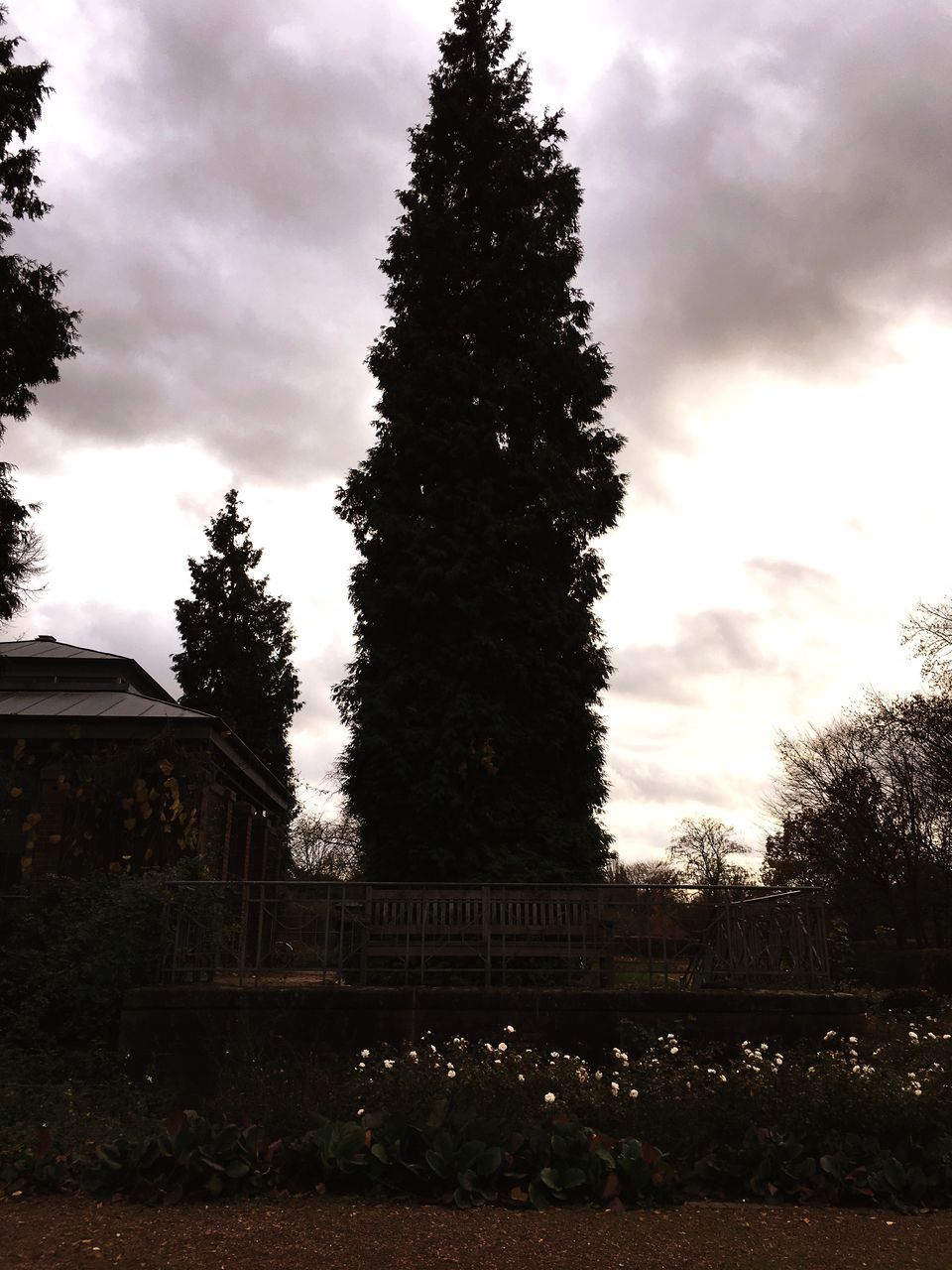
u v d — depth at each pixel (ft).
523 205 59.57
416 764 50.21
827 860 120.16
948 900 115.75
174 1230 16.71
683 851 193.06
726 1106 21.04
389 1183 18.80
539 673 51.70
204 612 111.45
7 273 51.06
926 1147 20.12
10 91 53.47
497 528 52.19
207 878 40.88
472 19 63.05
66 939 34.94
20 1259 15.28
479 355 55.67
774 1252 15.88
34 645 68.18
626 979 36.65
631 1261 15.37
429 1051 26.50
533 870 48.93
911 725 111.75
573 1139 19.31
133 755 48.44
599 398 57.00
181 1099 28.37
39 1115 24.30
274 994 30.32
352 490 55.36
